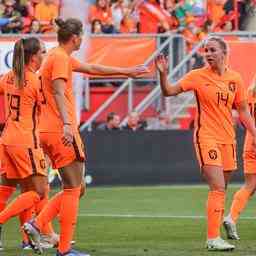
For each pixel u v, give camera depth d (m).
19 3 63.28
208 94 31.75
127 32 64.81
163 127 61.28
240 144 59.28
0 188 32.47
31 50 31.08
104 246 33.09
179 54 61.72
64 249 29.30
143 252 31.27
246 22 66.81
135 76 30.75
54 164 29.38
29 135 31.23
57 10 63.44
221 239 31.75
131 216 43.31
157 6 65.38
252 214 44.06
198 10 65.44
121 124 60.69
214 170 31.62
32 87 31.11
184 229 38.38
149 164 59.50
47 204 30.70
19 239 35.81
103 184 59.00
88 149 58.84
